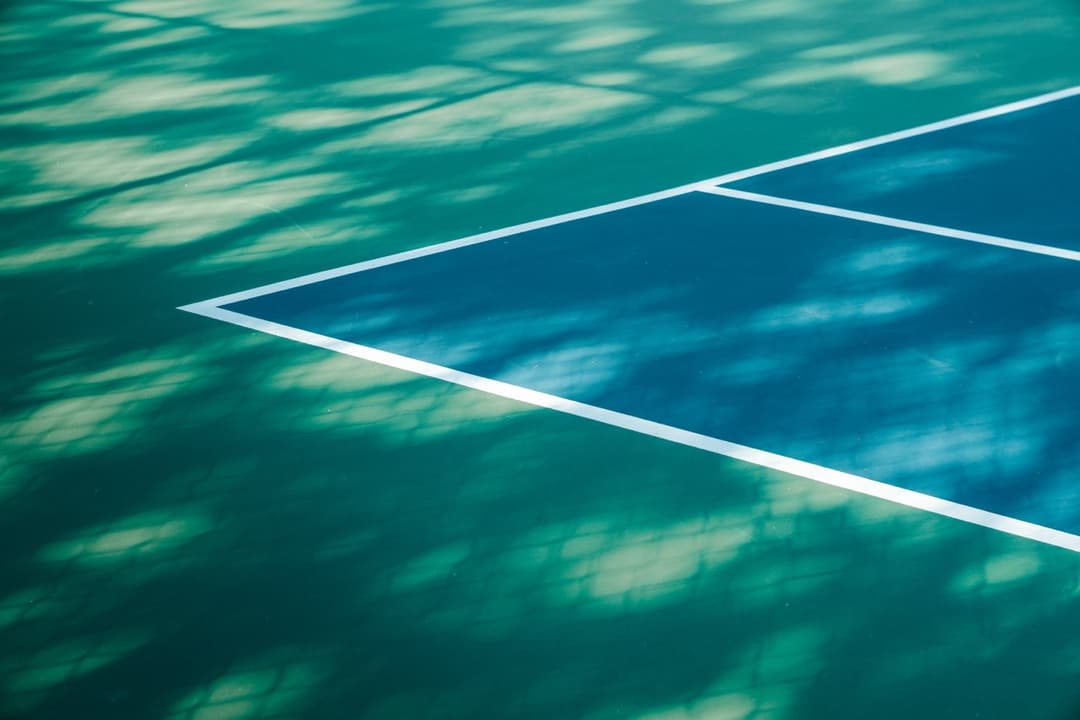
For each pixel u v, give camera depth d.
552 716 4.74
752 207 8.41
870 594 5.23
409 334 7.25
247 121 10.23
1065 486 5.78
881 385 6.56
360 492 5.98
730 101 10.05
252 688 4.92
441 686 4.89
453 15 12.41
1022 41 10.85
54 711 4.83
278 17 12.66
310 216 8.66
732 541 5.56
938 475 5.91
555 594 5.32
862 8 11.94
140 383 6.89
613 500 5.85
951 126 9.36
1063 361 6.66
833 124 9.54
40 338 7.38
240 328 7.38
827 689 4.79
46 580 5.51
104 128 10.27
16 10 13.26
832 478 5.93
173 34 12.35
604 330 7.18
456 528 5.73
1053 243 7.75
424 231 8.39
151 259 8.20
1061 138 9.05
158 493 6.03
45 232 8.60
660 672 4.91
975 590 5.22
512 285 7.69
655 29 11.73
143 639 5.17
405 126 9.95
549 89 10.49
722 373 6.74
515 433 6.35
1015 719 4.63
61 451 6.35
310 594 5.38
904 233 7.97
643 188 8.77
